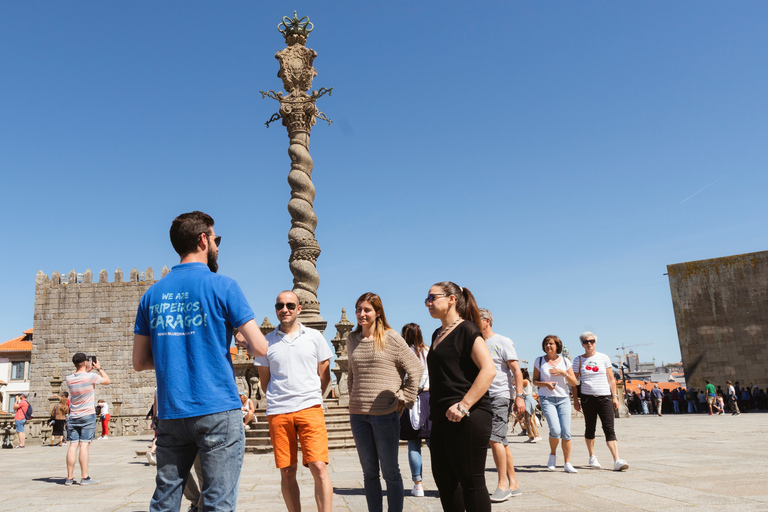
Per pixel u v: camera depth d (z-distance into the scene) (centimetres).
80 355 845
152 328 303
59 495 708
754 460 862
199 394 286
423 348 664
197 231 328
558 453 1087
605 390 796
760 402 3147
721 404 2748
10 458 1416
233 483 289
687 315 3672
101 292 3759
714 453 979
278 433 451
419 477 649
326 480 439
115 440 2303
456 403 371
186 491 482
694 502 535
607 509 520
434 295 408
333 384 1652
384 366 471
